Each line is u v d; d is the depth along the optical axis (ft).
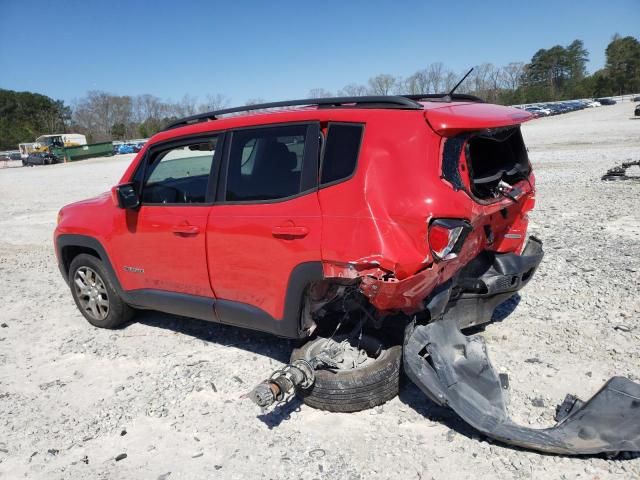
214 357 14.92
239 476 10.03
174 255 14.32
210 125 13.83
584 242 23.38
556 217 29.27
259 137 12.80
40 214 46.73
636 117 140.67
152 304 15.64
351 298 12.25
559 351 13.73
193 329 17.02
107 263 16.40
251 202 12.69
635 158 54.49
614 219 27.40
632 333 14.33
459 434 10.74
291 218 11.75
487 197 11.70
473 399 10.63
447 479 9.52
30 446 11.44
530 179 14.71
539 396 11.73
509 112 12.28
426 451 10.30
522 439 9.74
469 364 11.33
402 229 10.40
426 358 11.71
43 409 12.91
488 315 13.78
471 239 11.66
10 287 23.80
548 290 17.94
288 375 10.95
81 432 11.83
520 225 14.96
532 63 424.05
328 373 11.73
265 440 11.02
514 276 13.39
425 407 11.73
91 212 16.83
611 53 380.37
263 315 12.76
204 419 11.96
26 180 97.04
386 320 12.21
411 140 10.61
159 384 13.65
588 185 39.47
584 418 10.08
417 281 10.36
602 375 12.44
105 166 125.70
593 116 171.12
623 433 9.58
